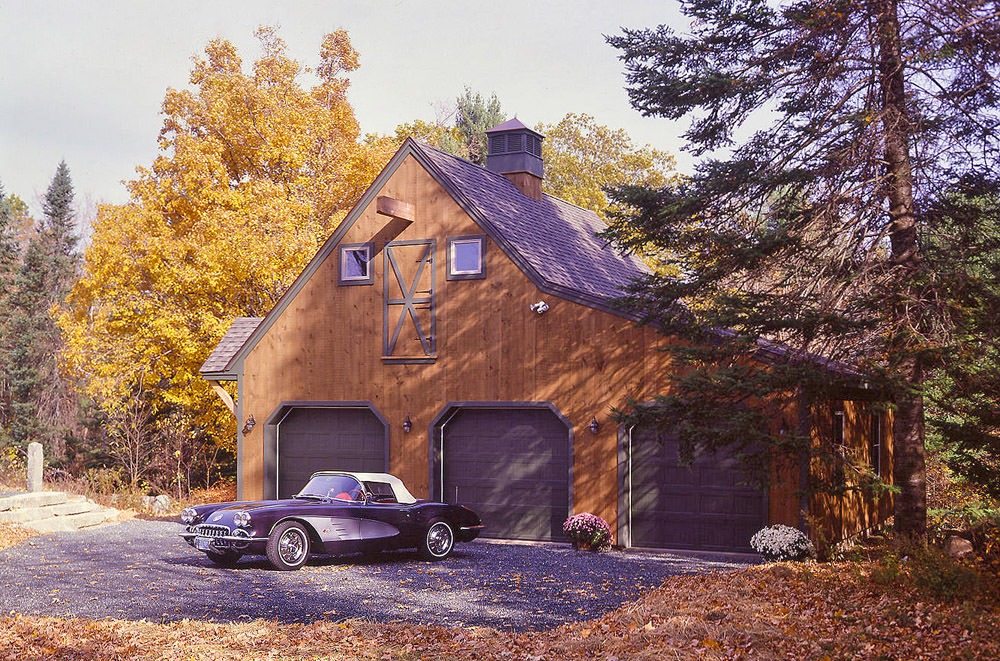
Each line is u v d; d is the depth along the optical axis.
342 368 21.28
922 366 12.93
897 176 13.59
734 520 17.34
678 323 15.21
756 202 15.09
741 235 14.51
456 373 20.05
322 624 10.45
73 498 21.77
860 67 13.94
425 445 20.25
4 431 45.56
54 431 45.53
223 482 34.47
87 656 9.07
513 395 19.44
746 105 14.73
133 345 28.17
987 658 8.95
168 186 27.92
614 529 18.20
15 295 51.34
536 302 19.31
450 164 21.66
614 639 9.55
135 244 27.45
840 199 13.86
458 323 20.12
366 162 30.09
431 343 20.34
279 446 22.12
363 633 10.04
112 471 29.97
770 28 14.44
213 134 29.22
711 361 14.30
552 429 19.25
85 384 37.66
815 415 16.62
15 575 13.70
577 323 18.86
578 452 18.70
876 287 13.48
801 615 10.48
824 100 14.46
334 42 32.25
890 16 13.61
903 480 13.99
